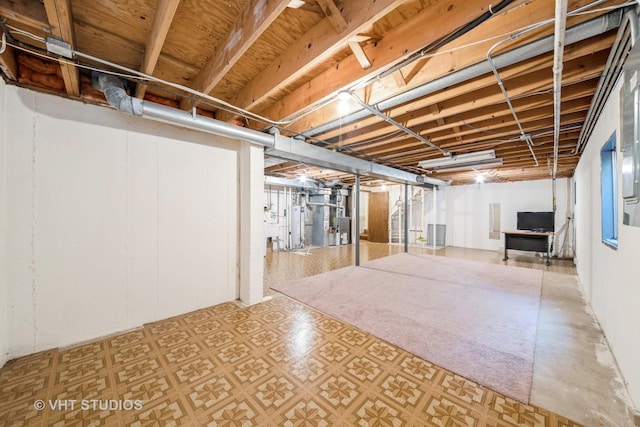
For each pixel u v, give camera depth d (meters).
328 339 2.36
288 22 1.70
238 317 2.82
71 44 1.55
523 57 1.65
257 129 3.33
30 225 2.07
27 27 1.68
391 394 1.67
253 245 3.23
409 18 1.67
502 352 2.15
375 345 2.26
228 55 1.75
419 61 2.03
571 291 3.77
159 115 2.25
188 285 2.95
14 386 1.72
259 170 3.26
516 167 5.79
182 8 1.55
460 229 8.60
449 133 3.45
